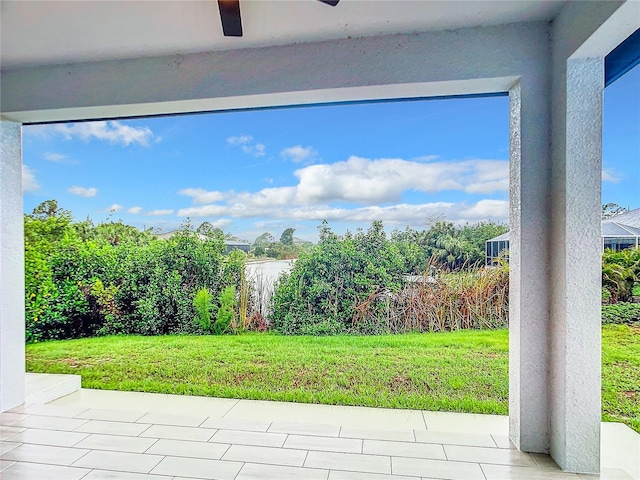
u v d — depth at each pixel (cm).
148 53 284
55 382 381
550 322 240
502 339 371
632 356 307
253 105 300
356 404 387
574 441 221
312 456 243
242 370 414
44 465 231
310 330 409
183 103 292
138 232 452
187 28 252
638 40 221
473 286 384
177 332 432
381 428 309
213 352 422
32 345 449
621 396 309
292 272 420
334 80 268
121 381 434
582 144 221
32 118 322
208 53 283
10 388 324
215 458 240
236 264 432
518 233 250
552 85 240
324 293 411
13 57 289
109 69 295
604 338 316
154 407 355
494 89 269
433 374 380
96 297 446
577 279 220
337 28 254
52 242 456
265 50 276
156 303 438
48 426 288
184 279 436
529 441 247
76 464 232
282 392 403
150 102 291
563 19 227
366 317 402
